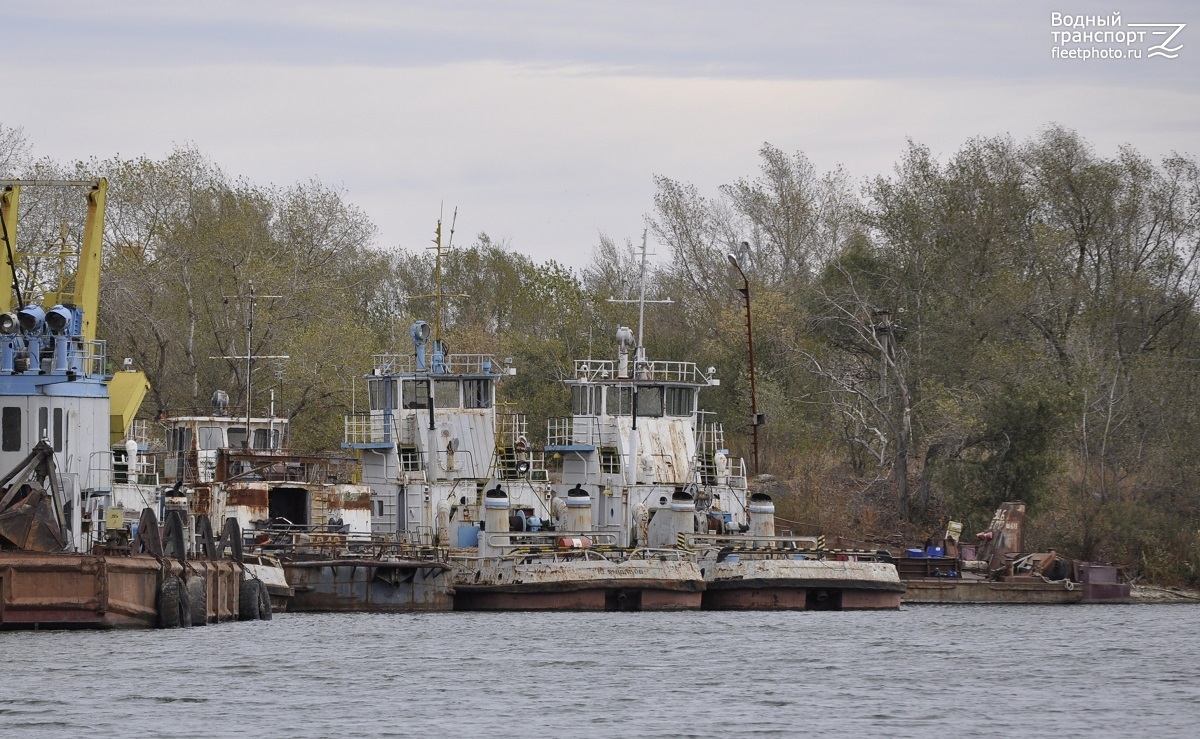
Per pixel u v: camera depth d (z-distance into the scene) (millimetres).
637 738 129250
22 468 168625
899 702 148125
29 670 154500
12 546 166875
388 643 189125
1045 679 165000
